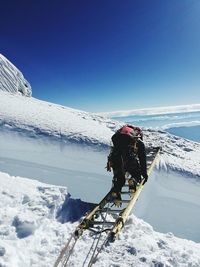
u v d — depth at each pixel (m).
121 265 3.96
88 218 4.61
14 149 12.49
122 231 5.02
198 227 9.25
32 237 4.45
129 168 5.36
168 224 9.33
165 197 10.65
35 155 12.30
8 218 4.58
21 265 3.83
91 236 4.79
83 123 15.45
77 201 6.09
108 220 5.52
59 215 5.39
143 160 5.41
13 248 3.99
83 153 12.41
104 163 11.89
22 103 17.98
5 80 23.16
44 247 4.39
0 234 4.32
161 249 4.56
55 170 11.63
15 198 5.21
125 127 5.60
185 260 4.31
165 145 14.94
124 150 5.32
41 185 6.01
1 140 12.80
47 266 3.94
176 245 4.85
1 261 3.67
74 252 4.32
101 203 5.29
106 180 11.09
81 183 10.95
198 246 5.13
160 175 11.31
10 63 24.94
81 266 3.97
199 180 11.43
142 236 4.85
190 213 9.95
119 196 5.32
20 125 13.71
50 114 16.11
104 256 4.21
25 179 6.25
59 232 4.84
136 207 9.76
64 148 12.62
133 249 4.33
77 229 4.30
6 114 14.54
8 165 11.60
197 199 10.65
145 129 18.02
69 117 16.31
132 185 5.32
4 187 5.50
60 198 5.57
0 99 17.69
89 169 11.68
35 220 4.64
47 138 13.04
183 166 12.16
